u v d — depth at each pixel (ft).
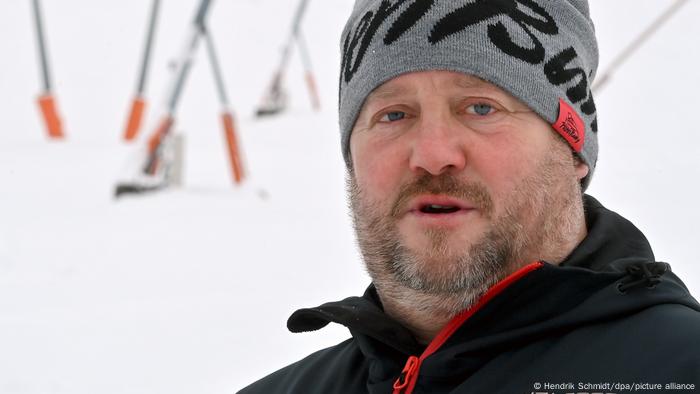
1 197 27.35
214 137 41.04
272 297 17.61
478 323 5.36
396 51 5.61
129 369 14.02
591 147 5.95
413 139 5.48
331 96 55.93
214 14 71.20
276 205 26.73
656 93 38.17
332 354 6.51
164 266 20.15
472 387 5.08
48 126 39.24
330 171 32.50
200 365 13.96
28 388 13.28
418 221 5.37
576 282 5.15
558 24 5.80
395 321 5.76
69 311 16.90
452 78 5.49
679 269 14.57
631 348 4.78
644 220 18.78
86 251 21.44
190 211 25.86
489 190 5.34
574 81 5.77
